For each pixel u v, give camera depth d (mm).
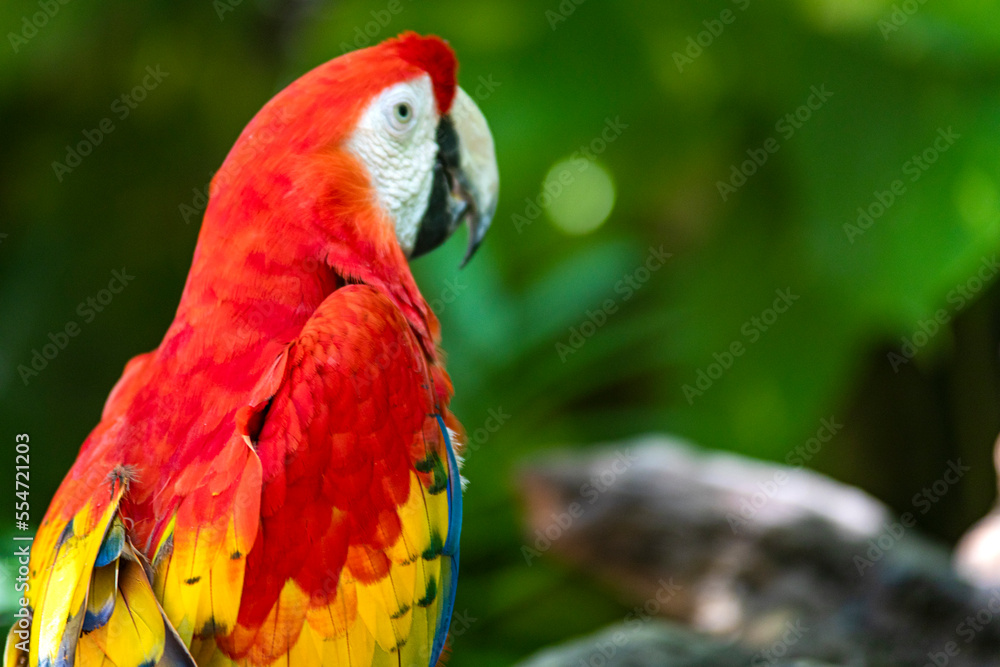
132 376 2434
